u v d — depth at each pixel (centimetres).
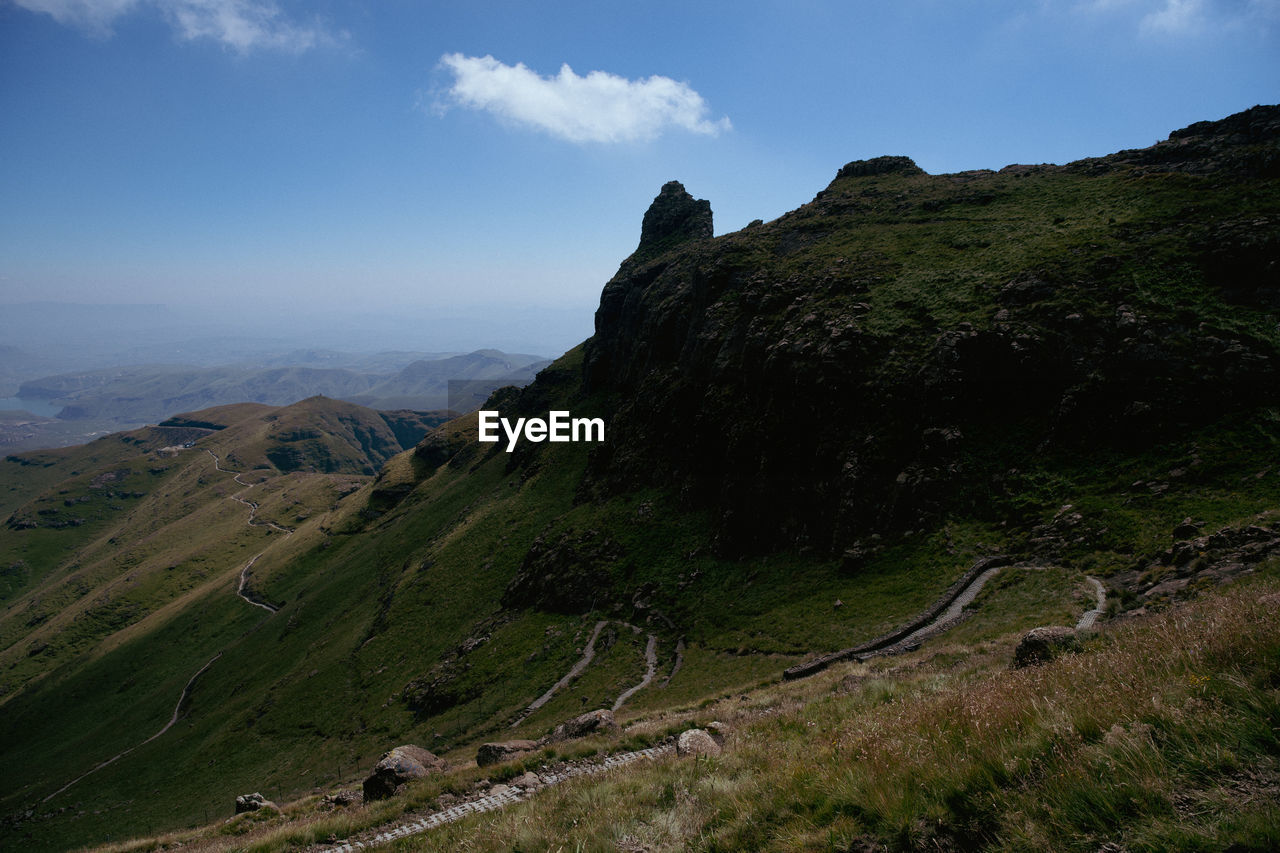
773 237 9625
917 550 4572
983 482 4594
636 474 8875
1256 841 431
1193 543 2864
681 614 6188
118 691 15350
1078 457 4256
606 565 7469
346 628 11494
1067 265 5362
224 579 19950
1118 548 3378
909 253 7194
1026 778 627
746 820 776
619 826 882
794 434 6169
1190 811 493
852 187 10950
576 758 1817
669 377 9350
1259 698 586
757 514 6331
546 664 6444
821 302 6881
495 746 2048
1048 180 7975
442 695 7000
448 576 10381
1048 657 1368
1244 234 4575
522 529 10500
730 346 7819
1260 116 6612
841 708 1565
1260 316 4147
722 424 7288
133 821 7894
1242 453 3506
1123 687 720
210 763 8844
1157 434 3962
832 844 653
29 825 9044
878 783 698
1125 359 4344
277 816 2266
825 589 4959
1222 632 761
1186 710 620
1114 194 6538
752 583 5862
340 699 8812
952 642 3098
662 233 15862
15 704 17212
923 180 10138
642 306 12194
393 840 1361
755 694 2886
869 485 5206
